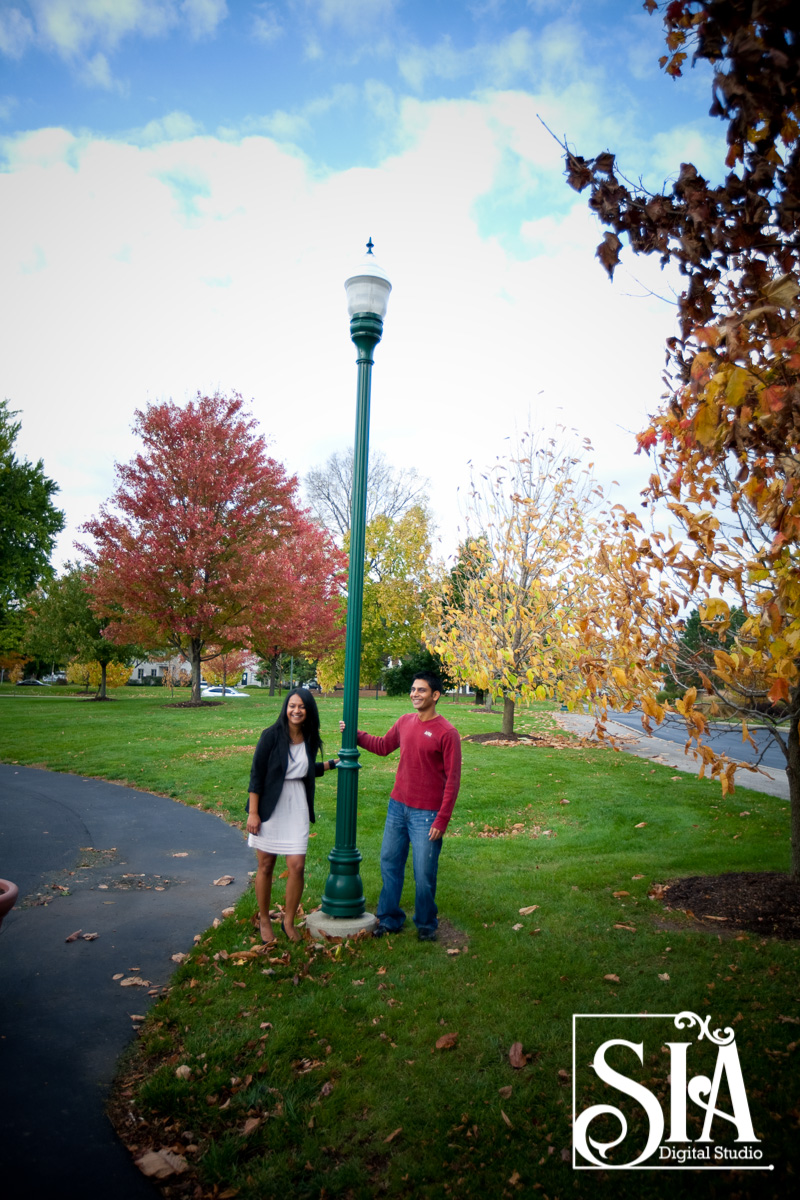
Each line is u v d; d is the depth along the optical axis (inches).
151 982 175.2
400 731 207.6
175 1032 150.3
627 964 177.3
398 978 171.9
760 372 112.2
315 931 199.3
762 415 104.8
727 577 155.6
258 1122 120.3
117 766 509.4
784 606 122.9
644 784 443.2
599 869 261.4
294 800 195.6
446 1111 123.2
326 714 864.9
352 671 208.4
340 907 202.8
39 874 264.5
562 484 582.9
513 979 169.6
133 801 403.9
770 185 101.9
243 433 1109.7
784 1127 115.0
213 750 563.2
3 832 324.5
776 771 550.9
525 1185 106.0
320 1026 150.1
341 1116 122.6
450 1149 113.5
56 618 1364.4
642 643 196.5
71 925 213.6
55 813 367.9
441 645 599.8
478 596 607.2
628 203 117.2
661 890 236.7
